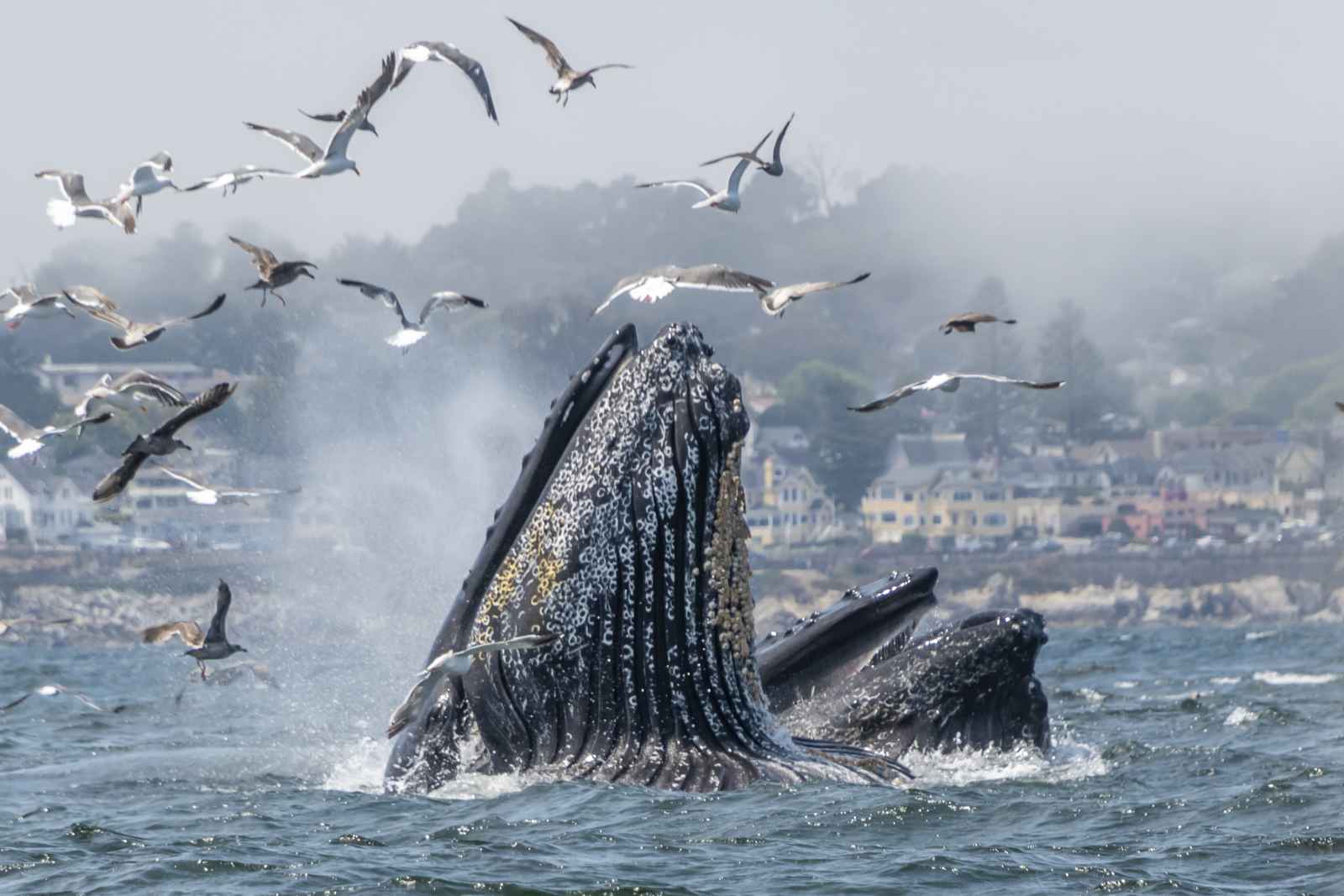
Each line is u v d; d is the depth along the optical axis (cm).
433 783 6025
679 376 5816
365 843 5378
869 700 6231
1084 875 4962
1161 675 16100
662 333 5872
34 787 6712
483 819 5562
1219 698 11856
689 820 5478
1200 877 4938
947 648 6188
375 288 6047
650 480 5772
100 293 5550
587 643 5794
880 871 4975
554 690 5850
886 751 6209
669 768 5794
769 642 6544
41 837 5591
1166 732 8900
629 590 5800
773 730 6041
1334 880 4869
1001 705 6294
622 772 5816
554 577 5794
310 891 4825
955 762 6209
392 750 6300
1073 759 6812
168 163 5906
